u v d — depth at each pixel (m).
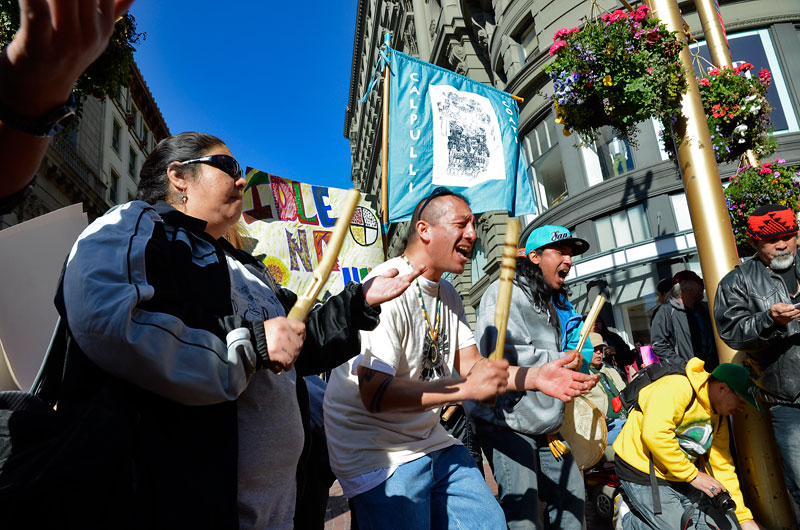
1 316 1.60
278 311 1.61
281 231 4.57
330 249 1.30
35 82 0.65
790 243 2.76
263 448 1.34
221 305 1.28
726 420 2.98
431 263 2.03
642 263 10.74
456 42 17.95
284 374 1.46
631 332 10.99
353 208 1.33
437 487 1.98
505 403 2.54
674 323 4.94
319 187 4.87
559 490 2.65
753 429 3.20
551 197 13.66
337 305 1.46
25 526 0.94
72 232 1.87
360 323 1.45
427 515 1.84
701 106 4.11
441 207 2.03
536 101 13.73
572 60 4.16
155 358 1.01
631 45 3.99
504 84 16.16
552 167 13.53
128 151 27.33
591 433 3.03
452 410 3.48
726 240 3.78
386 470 1.83
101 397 1.06
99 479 0.97
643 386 3.02
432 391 1.61
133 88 28.05
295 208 4.70
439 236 2.01
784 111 10.69
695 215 3.91
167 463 1.08
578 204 12.30
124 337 1.00
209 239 1.39
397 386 1.71
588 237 12.09
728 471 2.95
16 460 0.99
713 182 3.91
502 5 15.35
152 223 1.27
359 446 1.86
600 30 4.07
